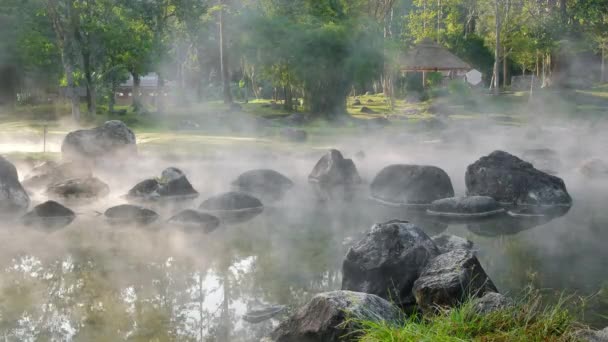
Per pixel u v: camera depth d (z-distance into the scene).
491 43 65.44
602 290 7.52
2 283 7.95
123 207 12.12
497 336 4.89
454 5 73.44
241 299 7.30
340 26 42.53
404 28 64.88
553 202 13.41
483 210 12.61
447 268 6.77
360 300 5.61
